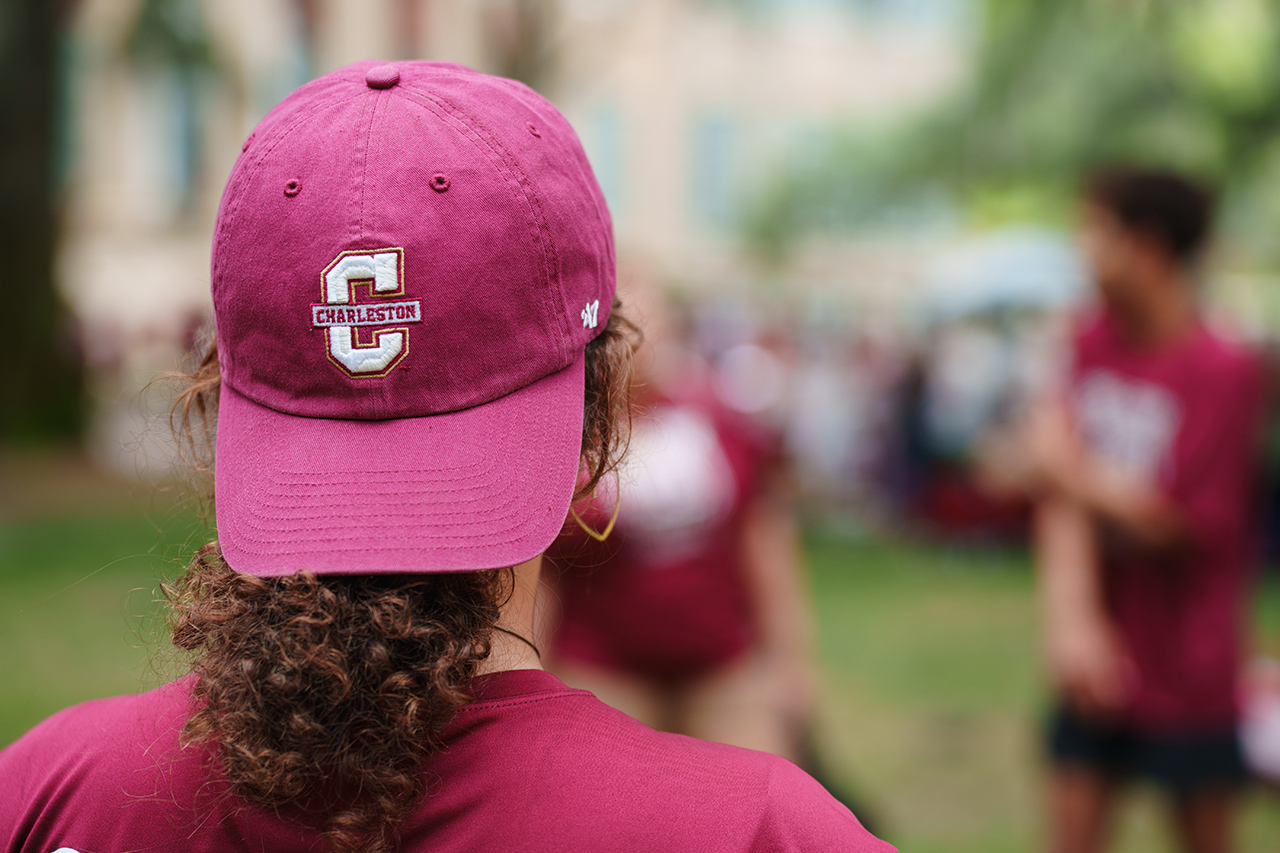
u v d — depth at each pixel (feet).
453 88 3.19
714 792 2.92
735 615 9.98
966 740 15.48
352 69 3.32
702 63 82.48
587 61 55.47
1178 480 8.71
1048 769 9.39
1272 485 24.58
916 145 50.72
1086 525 9.02
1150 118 35.19
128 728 3.24
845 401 42.14
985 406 32.01
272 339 3.07
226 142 69.87
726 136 83.51
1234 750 8.88
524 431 3.07
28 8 41.78
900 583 26.81
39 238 42.14
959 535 30.86
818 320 81.92
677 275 81.41
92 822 3.11
